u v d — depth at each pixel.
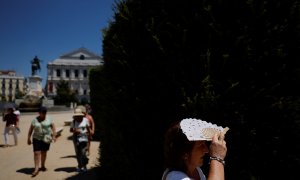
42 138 9.00
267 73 3.91
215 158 1.84
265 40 3.94
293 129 3.86
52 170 9.45
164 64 4.26
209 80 3.88
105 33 5.44
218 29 4.02
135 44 4.62
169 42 4.27
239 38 3.91
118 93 4.73
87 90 117.31
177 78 4.15
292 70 3.96
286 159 3.85
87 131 8.98
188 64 4.13
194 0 4.24
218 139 1.91
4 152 13.30
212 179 1.77
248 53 3.90
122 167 4.77
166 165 2.04
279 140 3.84
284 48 3.97
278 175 3.87
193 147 1.95
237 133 3.79
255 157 3.81
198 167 2.13
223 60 3.93
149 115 4.37
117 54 4.87
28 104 49.94
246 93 3.87
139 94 4.48
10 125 15.12
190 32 4.17
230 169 3.82
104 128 5.85
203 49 4.08
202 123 2.02
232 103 3.81
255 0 4.03
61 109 59.00
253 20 4.01
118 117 4.76
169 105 4.19
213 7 4.12
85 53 119.62
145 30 4.52
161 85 4.26
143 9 4.66
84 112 8.94
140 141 4.47
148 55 4.45
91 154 12.45
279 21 4.05
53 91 115.19
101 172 6.94
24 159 11.61
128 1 5.00
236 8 4.06
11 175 8.95
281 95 3.94
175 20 4.29
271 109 3.86
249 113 3.84
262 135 3.84
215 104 3.78
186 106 3.86
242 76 3.91
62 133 21.05
